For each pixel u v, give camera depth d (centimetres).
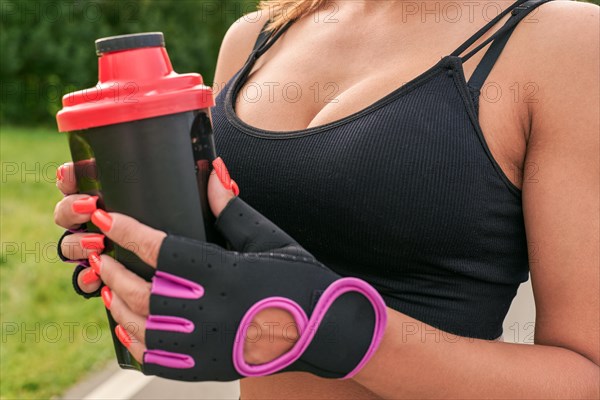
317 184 106
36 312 375
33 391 299
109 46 82
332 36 123
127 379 286
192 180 83
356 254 107
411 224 102
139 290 81
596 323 94
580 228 95
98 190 84
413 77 108
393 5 120
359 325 84
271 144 111
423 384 90
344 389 110
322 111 113
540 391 91
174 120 81
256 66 133
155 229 82
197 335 80
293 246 86
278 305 81
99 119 80
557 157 96
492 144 101
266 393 118
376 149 102
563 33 98
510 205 103
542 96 98
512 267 108
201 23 999
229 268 80
